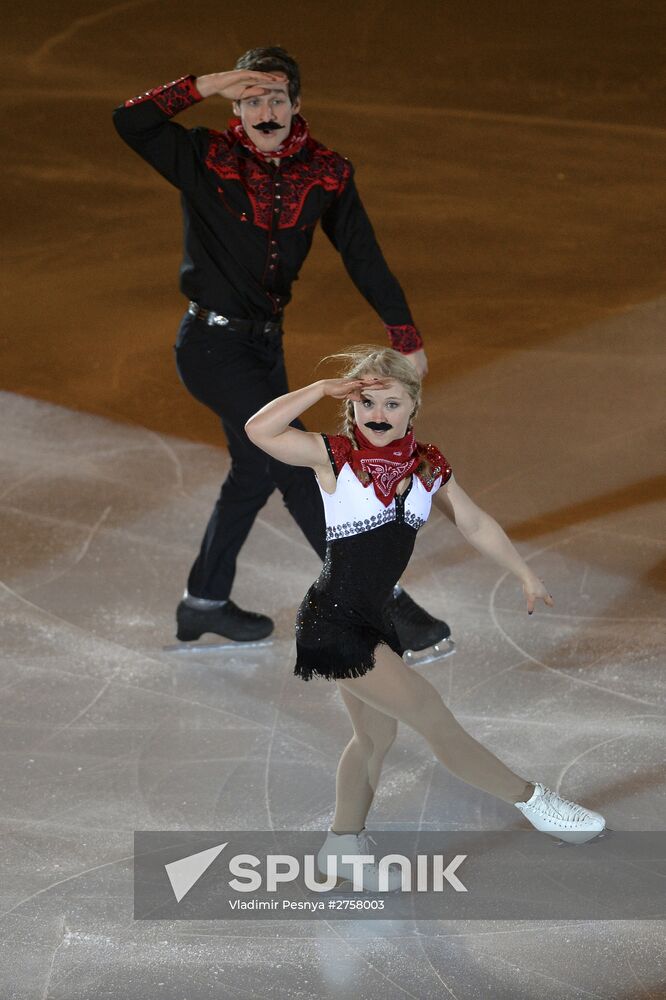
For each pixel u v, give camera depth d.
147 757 18.86
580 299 38.19
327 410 31.09
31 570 24.58
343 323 36.19
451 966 14.48
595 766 18.25
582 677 20.59
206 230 20.50
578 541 25.20
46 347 35.28
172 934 15.11
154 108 19.64
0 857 16.56
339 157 21.02
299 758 18.83
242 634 22.09
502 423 30.47
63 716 19.92
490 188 47.91
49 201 46.78
